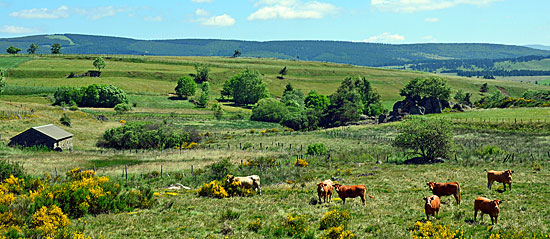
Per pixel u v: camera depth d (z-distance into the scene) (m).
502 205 18.84
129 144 68.56
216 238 14.95
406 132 43.69
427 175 30.02
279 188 27.73
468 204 19.34
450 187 19.23
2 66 179.62
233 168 37.06
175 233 15.76
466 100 152.50
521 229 14.12
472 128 67.81
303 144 63.06
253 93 163.00
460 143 52.50
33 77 165.75
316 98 153.25
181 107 138.50
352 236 14.12
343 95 118.19
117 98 133.75
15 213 16.61
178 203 21.72
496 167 33.38
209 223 17.08
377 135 71.50
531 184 24.28
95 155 54.34
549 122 63.22
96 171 39.38
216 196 24.27
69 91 131.00
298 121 110.62
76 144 67.62
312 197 22.62
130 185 31.64
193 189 30.02
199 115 123.19
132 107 131.88
